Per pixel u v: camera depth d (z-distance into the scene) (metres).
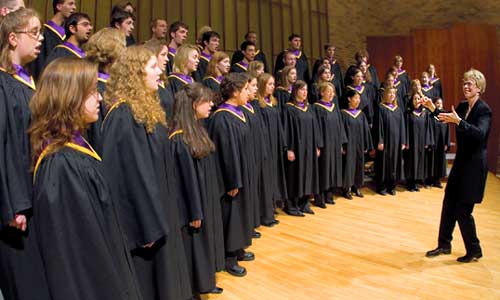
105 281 1.26
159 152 1.79
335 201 5.08
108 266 1.27
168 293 1.80
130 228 1.66
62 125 1.29
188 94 2.29
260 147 3.49
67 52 2.83
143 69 1.76
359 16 9.67
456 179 2.93
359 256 3.10
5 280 1.45
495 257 3.04
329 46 6.43
